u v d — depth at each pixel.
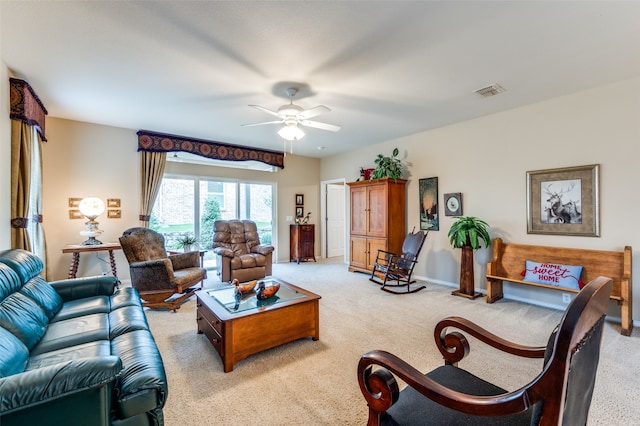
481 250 4.35
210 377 2.17
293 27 2.21
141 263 3.53
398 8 2.00
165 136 5.09
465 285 4.14
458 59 2.66
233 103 3.69
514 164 3.99
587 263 3.32
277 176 6.80
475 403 0.87
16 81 2.88
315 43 2.41
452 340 1.42
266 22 2.15
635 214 3.11
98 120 4.39
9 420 1.05
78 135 4.44
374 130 4.98
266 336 2.45
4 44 2.42
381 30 2.24
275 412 1.80
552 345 0.83
